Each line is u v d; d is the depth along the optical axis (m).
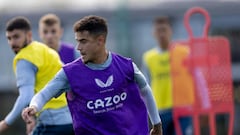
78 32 15.70
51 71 19.67
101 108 15.81
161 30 30.02
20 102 18.66
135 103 16.23
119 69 15.99
